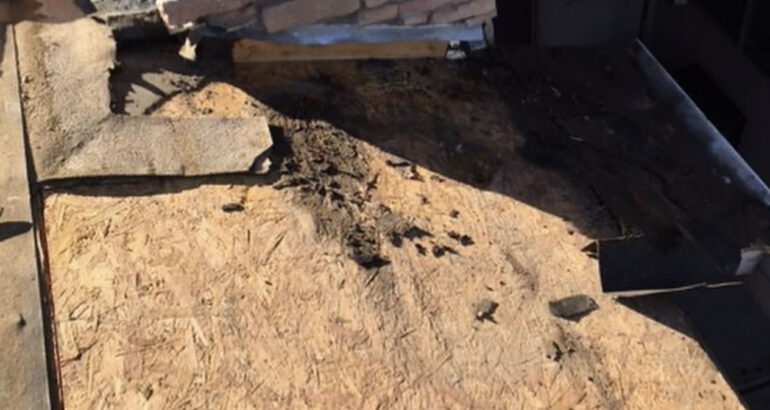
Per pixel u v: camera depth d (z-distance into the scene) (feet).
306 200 5.58
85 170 5.46
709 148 6.36
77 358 4.60
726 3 9.34
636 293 5.33
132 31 6.41
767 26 8.76
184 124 5.85
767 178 9.14
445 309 5.13
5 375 4.47
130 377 4.57
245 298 5.00
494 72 6.82
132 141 5.68
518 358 4.95
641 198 5.95
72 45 6.29
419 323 5.04
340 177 5.78
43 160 5.48
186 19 6.26
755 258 5.72
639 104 6.69
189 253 5.18
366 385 4.71
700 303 9.09
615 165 6.18
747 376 8.85
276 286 5.08
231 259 5.18
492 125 6.37
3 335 4.61
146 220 5.31
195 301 4.95
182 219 5.35
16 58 6.13
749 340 9.01
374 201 5.67
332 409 4.59
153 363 4.64
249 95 6.25
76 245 5.11
